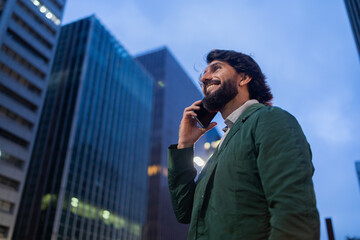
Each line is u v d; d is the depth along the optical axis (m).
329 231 12.76
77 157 66.38
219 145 2.29
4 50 53.19
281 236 1.32
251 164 1.73
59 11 65.69
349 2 52.56
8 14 54.41
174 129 118.44
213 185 1.85
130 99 90.56
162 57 130.50
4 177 48.34
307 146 1.69
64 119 69.81
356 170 79.56
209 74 2.55
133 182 82.44
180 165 2.60
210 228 1.73
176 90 128.50
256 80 2.54
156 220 94.56
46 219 58.69
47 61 60.78
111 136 78.50
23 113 53.81
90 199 67.00
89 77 76.31
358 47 47.38
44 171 64.88
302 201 1.38
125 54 94.56
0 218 45.94
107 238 68.56
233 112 2.32
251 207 1.65
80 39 81.75
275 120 1.71
